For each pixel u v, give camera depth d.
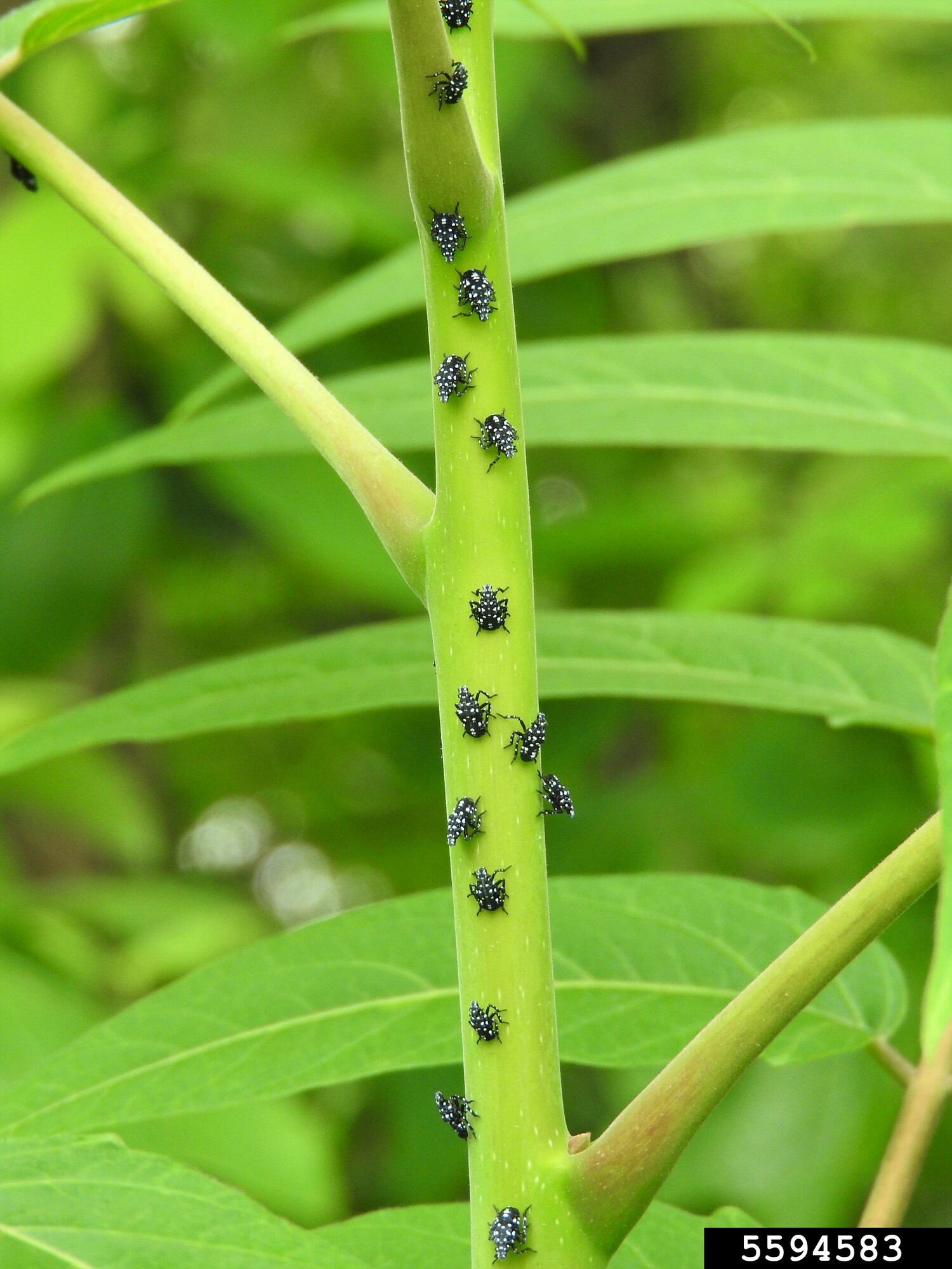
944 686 0.30
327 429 0.39
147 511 1.09
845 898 0.36
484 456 0.38
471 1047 0.38
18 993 0.88
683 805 1.11
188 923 1.06
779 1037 0.44
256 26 1.12
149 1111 0.42
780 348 0.48
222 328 0.39
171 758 1.66
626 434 0.46
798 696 0.47
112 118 1.14
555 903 0.45
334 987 0.43
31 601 1.05
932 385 0.47
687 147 0.50
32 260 0.97
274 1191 0.84
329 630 1.57
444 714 0.38
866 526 1.17
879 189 0.48
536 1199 0.37
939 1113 0.43
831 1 0.48
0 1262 0.35
